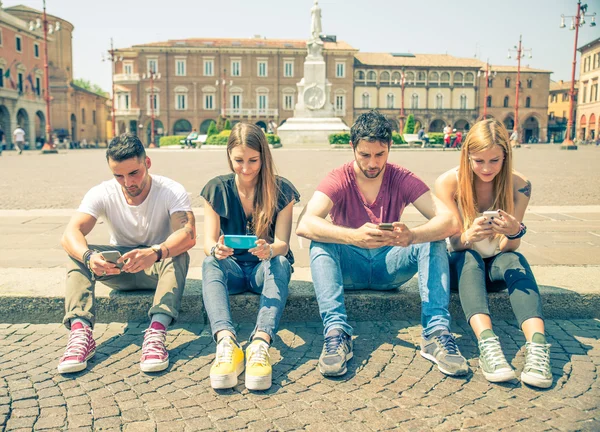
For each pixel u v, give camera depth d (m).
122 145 2.88
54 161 22.09
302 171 13.69
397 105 69.44
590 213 7.12
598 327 3.26
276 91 65.06
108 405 2.32
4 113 45.47
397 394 2.43
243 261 3.25
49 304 3.36
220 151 30.62
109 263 2.80
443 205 3.03
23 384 2.51
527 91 71.94
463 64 70.56
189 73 64.19
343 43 67.69
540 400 2.35
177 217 3.12
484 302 2.77
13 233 5.80
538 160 20.19
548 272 3.90
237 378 2.56
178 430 2.12
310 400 2.38
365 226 2.80
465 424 2.16
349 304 3.39
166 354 2.73
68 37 62.81
